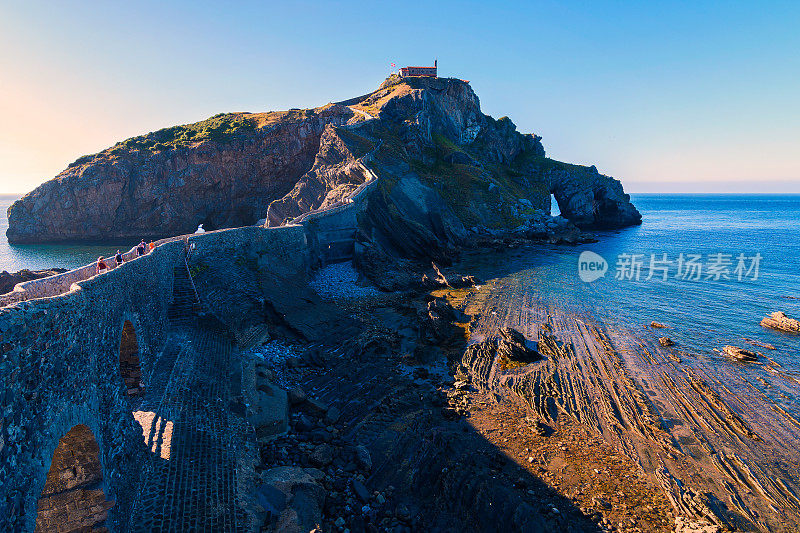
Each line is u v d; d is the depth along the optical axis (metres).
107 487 12.36
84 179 118.44
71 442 11.83
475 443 26.59
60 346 11.07
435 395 32.47
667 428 28.11
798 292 60.28
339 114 130.00
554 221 125.69
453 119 152.38
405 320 49.75
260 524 15.99
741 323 47.62
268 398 26.88
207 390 23.19
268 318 41.28
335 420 28.00
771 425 28.28
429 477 22.95
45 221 119.81
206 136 126.75
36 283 15.96
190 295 32.62
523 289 63.19
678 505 21.55
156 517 14.29
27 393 9.01
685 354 39.28
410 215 90.69
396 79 152.62
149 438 17.55
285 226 57.53
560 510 21.12
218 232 42.94
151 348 23.38
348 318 47.47
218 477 17.05
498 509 20.50
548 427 28.45
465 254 92.44
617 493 22.41
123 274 19.03
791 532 20.03
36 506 8.77
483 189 121.56
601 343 42.00
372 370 36.06
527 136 188.62
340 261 72.81
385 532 19.23
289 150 126.38
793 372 35.62
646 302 55.91
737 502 21.86
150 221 123.00
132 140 135.88
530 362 38.16
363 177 92.31
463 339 44.31
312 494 19.42
